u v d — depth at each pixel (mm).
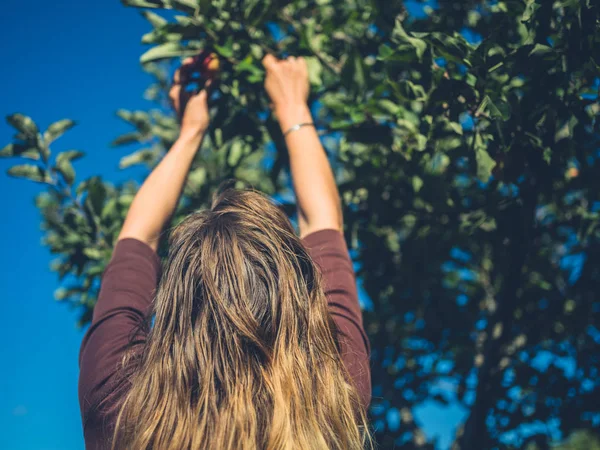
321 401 881
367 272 2678
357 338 1034
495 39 1639
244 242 940
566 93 1657
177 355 883
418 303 2842
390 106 2055
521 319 2799
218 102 2092
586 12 1493
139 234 1178
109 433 903
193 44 1993
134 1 1873
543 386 2670
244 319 876
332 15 2521
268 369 869
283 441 823
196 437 824
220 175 2826
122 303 1043
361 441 924
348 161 2418
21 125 2180
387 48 1757
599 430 2711
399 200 2438
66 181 2332
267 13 2021
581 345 2727
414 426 3057
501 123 1585
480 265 3014
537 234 2305
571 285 2766
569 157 2004
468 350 3029
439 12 2223
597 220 2225
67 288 2783
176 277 939
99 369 950
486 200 2137
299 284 936
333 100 2229
